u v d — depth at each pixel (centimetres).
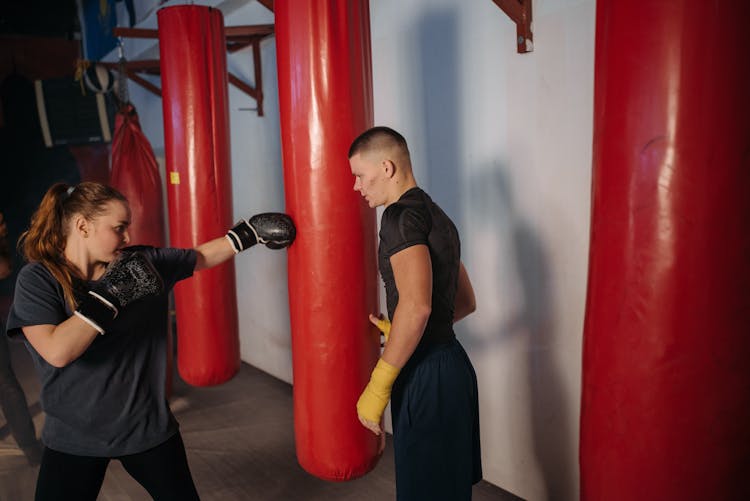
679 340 88
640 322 91
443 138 219
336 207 140
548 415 197
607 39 91
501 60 194
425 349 130
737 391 87
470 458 133
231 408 301
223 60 220
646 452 93
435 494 128
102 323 115
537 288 195
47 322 118
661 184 86
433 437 127
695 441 89
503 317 207
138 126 276
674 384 89
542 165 187
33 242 125
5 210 556
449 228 133
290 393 323
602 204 95
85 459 126
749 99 81
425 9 218
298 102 138
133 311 127
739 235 84
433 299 130
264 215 149
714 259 85
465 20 204
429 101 222
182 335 232
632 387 93
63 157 562
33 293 119
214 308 226
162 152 454
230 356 232
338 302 142
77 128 378
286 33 139
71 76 377
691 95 82
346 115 138
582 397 105
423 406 127
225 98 221
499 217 203
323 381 146
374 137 130
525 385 203
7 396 237
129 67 312
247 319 380
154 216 279
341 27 136
